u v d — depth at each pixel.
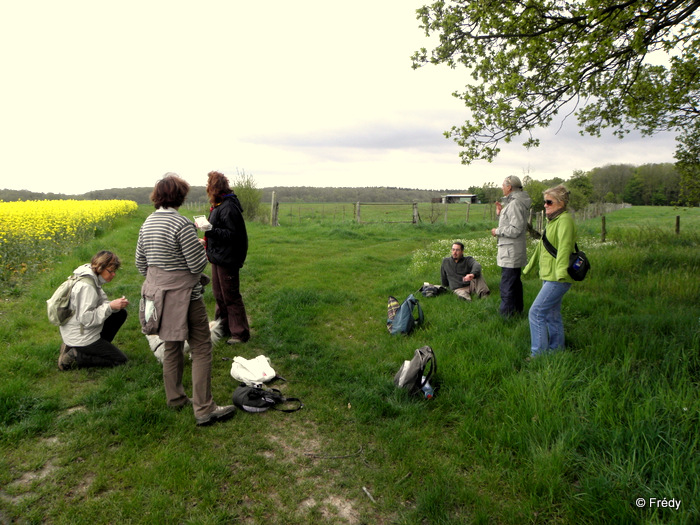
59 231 11.23
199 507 2.38
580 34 6.14
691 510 2.10
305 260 10.81
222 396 3.67
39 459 2.72
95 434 3.00
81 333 3.87
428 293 6.79
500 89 6.49
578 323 5.03
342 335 5.34
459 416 3.29
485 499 2.41
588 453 2.66
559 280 3.86
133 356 4.32
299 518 2.35
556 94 6.87
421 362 3.64
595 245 11.68
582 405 3.10
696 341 3.89
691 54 7.20
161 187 3.12
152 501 2.38
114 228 18.48
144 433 3.04
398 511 2.41
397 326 5.17
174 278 3.09
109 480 2.56
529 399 3.21
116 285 7.46
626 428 2.76
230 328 4.93
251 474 2.71
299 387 3.94
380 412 3.43
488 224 22.47
